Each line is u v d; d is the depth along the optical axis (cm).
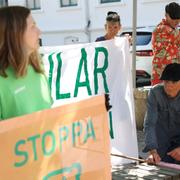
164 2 1658
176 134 421
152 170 350
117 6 1786
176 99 408
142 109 656
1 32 231
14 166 213
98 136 253
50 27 2012
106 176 258
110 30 660
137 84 1072
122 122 398
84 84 389
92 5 1866
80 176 244
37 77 250
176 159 407
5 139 209
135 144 402
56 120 230
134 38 690
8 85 231
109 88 395
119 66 397
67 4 1955
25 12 236
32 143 220
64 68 383
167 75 397
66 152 236
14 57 232
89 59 389
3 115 230
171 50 630
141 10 1714
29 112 238
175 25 634
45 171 226
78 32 1931
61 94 382
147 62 1074
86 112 246
